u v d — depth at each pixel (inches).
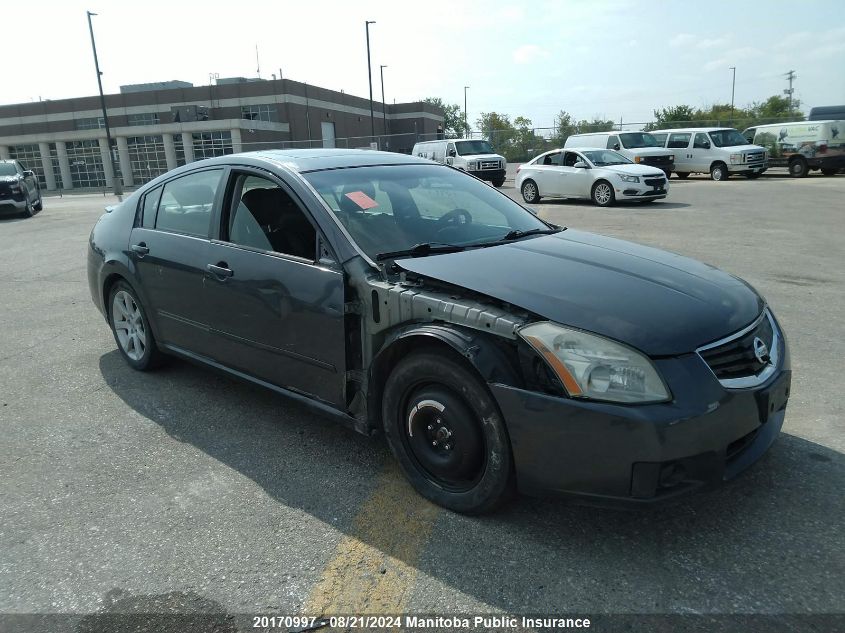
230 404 170.2
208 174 163.9
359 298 125.4
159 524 117.1
